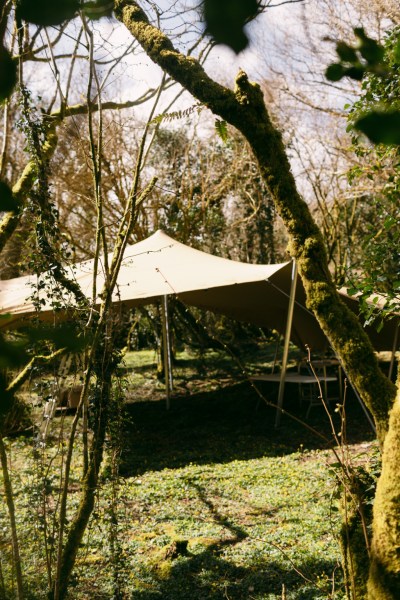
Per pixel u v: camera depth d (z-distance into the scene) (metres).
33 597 3.63
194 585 4.70
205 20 0.31
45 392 3.64
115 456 4.08
